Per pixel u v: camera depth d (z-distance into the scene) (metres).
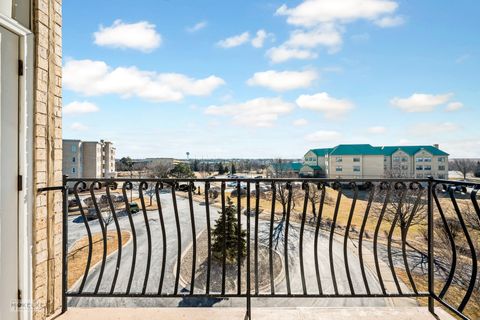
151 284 12.02
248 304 2.05
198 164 62.56
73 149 37.22
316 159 51.59
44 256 2.10
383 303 9.84
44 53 2.15
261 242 15.69
